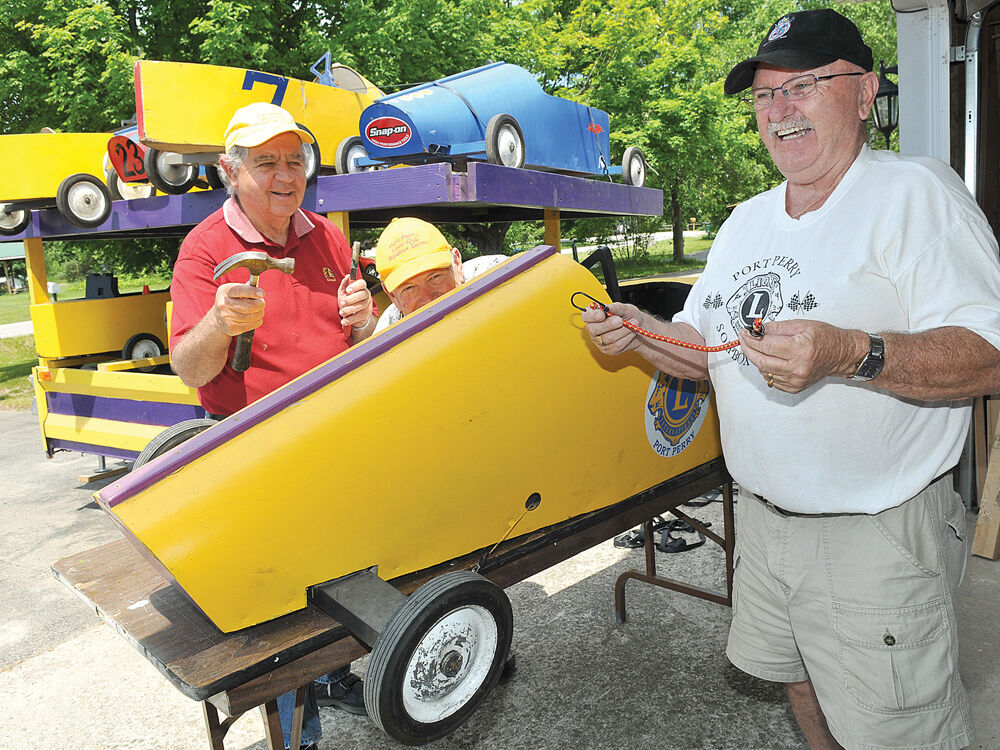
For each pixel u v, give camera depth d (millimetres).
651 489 2479
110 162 4664
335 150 4297
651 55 18031
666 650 3080
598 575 3781
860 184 1602
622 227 25531
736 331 1769
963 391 1448
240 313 1787
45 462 6992
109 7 11539
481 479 1945
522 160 4285
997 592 3324
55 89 11164
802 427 1670
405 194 3678
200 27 10961
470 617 1576
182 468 1614
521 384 1990
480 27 14430
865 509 1652
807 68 1568
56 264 44031
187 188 4215
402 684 1472
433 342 1862
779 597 1876
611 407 2234
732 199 29672
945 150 4004
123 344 5777
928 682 1676
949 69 3965
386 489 1772
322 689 2850
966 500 4098
